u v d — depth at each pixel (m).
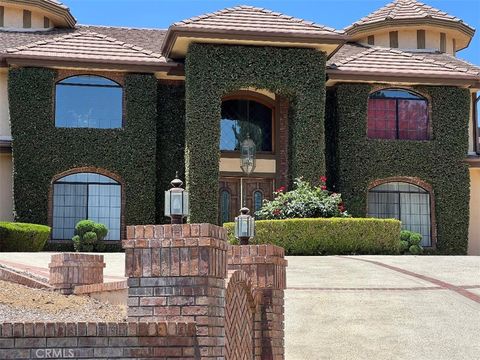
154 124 28.50
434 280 17.66
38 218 27.28
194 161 26.92
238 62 27.47
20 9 31.91
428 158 30.16
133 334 6.64
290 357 12.52
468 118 30.70
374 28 34.34
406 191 30.28
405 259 21.12
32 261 19.23
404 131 30.44
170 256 7.09
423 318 14.55
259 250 9.39
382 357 12.59
